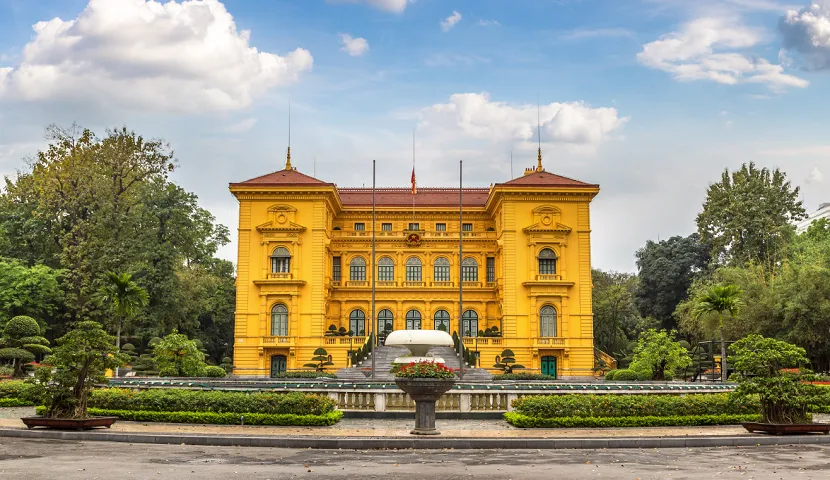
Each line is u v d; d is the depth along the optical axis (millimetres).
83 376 25641
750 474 17516
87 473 16734
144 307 76125
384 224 83062
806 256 70688
